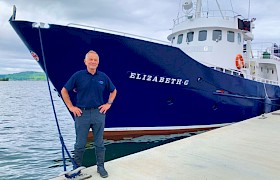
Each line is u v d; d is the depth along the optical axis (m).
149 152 4.90
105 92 7.48
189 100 9.25
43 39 6.53
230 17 12.06
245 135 6.49
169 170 3.97
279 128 7.43
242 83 10.98
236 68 11.78
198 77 9.16
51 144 9.64
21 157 7.88
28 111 21.31
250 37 13.48
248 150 5.12
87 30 6.79
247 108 11.48
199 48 11.77
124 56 7.48
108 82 3.59
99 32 6.94
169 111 9.02
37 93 53.56
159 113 8.88
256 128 7.44
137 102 8.34
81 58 7.05
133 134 8.78
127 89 7.98
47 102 32.19
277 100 14.30
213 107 10.01
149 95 8.41
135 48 7.52
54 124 14.64
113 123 8.30
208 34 11.70
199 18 11.84
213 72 9.59
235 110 10.88
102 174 3.60
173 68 8.45
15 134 11.56
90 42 6.94
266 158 4.63
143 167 4.08
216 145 5.48
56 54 6.81
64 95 3.35
